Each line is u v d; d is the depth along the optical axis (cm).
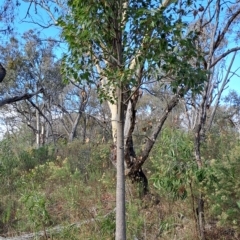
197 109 661
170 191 517
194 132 588
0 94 2242
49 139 2855
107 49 379
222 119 1389
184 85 387
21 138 2106
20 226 648
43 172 1009
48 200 723
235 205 478
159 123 770
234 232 514
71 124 2575
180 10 390
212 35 653
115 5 360
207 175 490
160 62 353
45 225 628
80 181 895
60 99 2589
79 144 1331
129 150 787
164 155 541
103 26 358
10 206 717
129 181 768
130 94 404
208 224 547
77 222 621
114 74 361
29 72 2247
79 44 369
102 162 1080
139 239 540
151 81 378
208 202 525
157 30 349
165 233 540
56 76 2317
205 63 585
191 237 514
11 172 1036
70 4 367
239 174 479
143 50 354
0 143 1230
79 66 384
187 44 359
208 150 750
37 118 2494
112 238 544
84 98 1010
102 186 858
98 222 589
